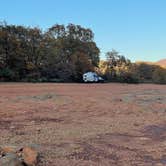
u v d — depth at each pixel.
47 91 30.11
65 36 71.00
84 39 73.00
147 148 10.46
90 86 41.97
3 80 55.59
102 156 9.39
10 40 58.59
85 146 10.33
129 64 72.69
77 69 66.19
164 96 27.52
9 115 15.70
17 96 24.17
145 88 39.50
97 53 73.62
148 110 18.78
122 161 9.05
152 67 78.75
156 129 13.46
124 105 20.69
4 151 8.55
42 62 61.19
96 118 15.67
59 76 62.09
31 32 61.47
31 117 15.38
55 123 14.05
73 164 8.56
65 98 23.78
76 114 16.73
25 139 10.75
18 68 58.50
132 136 12.09
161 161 9.20
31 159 8.20
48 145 10.13
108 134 12.20
